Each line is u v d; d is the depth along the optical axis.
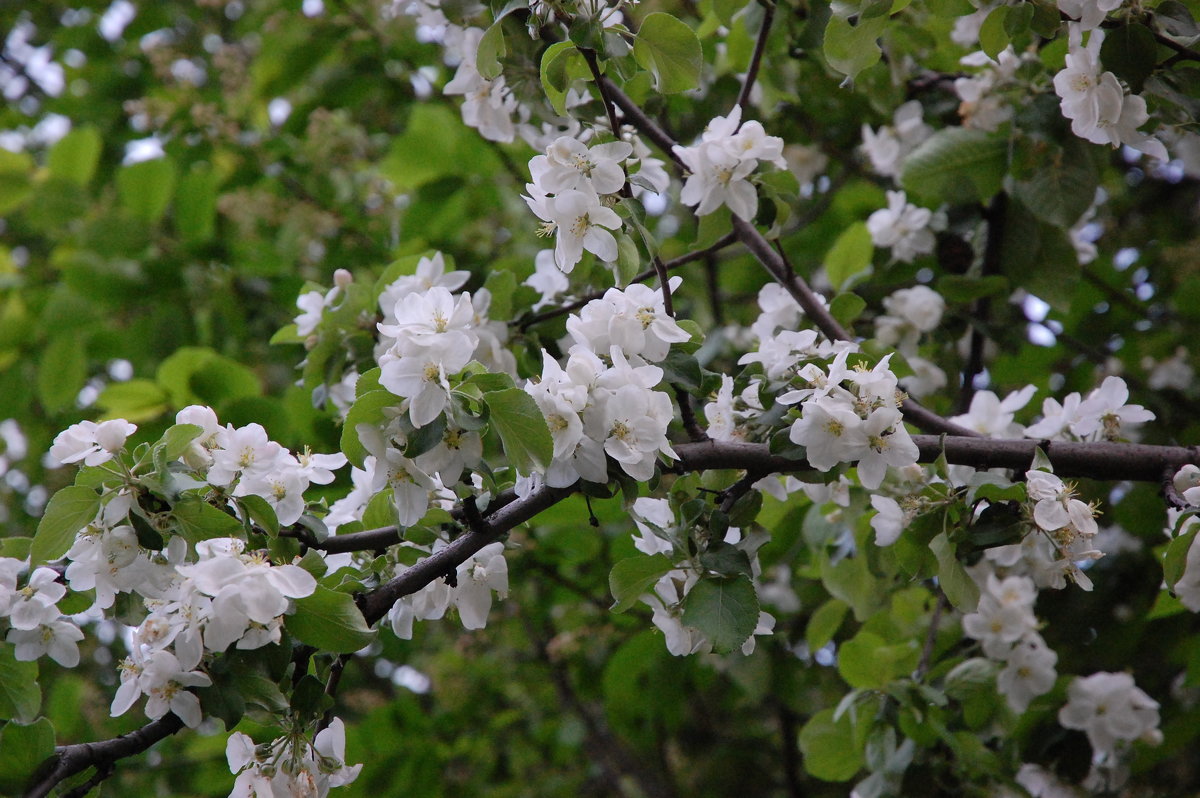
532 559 3.40
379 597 2.65
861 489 2.90
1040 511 2.69
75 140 3.85
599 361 2.65
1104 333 3.88
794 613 3.39
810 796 4.09
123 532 2.63
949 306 3.14
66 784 2.65
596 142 2.74
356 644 2.62
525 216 3.98
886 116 3.22
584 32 2.71
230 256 3.83
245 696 2.61
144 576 2.63
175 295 3.73
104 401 3.17
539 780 4.57
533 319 2.91
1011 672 3.01
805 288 2.90
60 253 4.01
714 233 2.89
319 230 3.81
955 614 3.12
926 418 2.85
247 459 2.66
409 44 3.86
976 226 3.16
